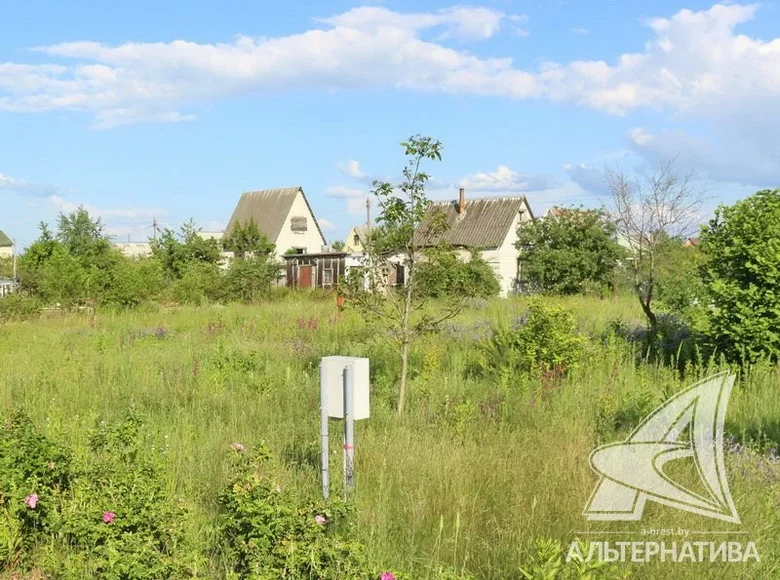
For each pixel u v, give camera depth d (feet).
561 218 129.39
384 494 19.44
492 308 71.72
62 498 18.03
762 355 33.40
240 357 40.55
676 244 48.88
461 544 16.75
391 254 32.76
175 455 23.15
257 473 19.90
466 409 26.94
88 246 162.40
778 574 15.26
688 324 41.42
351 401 19.66
